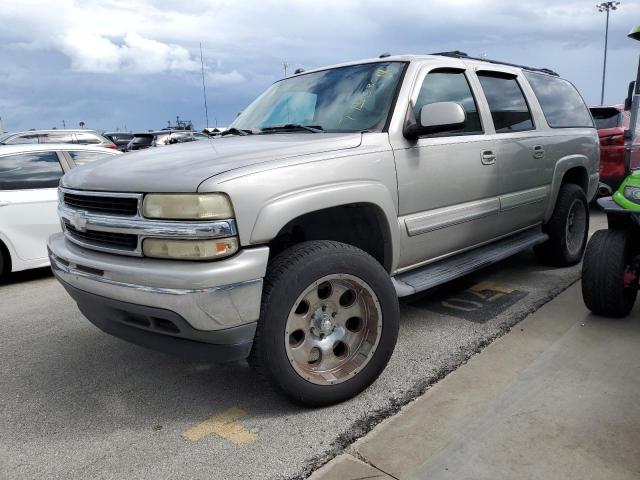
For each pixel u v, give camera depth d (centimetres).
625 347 332
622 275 360
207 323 243
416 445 246
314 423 271
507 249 434
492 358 329
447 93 378
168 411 293
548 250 512
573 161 507
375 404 285
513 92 458
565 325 373
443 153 351
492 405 274
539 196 461
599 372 302
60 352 381
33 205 580
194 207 237
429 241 350
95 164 317
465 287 471
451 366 322
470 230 386
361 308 294
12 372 351
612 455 230
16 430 280
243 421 278
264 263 250
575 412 263
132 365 354
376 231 322
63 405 305
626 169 427
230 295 242
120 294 256
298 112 379
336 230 332
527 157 438
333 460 241
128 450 258
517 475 221
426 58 374
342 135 312
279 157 270
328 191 276
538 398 278
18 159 585
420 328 383
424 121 312
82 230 281
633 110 426
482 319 395
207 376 334
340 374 284
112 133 2403
